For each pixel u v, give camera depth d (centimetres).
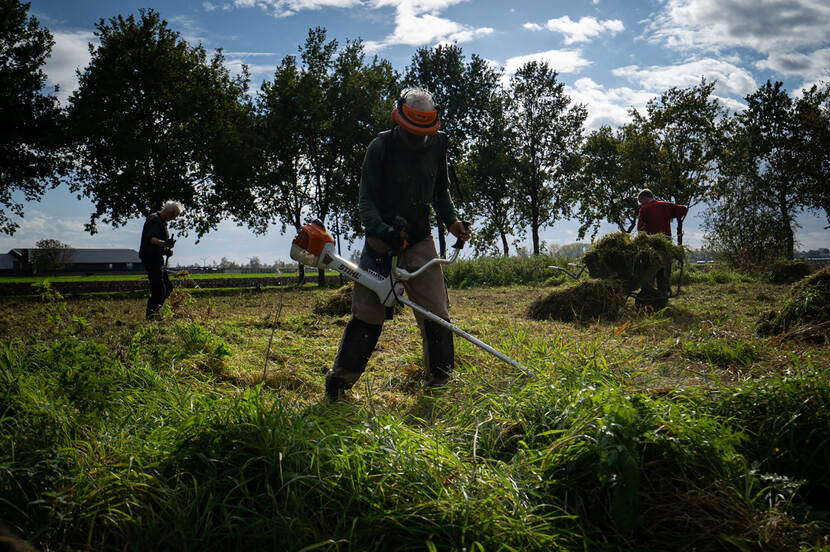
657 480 196
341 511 182
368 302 363
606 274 884
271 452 198
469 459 228
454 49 3706
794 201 3059
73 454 211
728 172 3338
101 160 2723
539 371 323
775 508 185
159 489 187
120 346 481
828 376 247
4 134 2617
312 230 350
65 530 175
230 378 433
